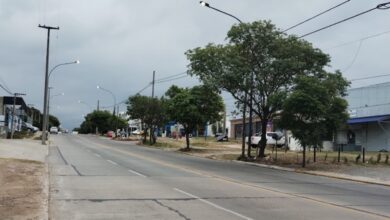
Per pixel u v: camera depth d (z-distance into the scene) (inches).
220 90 1411.2
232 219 428.1
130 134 4227.4
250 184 748.0
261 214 458.6
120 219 420.8
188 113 1914.4
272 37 1338.6
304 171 1110.4
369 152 1756.9
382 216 466.9
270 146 2143.2
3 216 415.5
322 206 523.8
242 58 1332.4
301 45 1334.9
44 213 434.9
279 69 1323.8
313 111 1167.0
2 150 1363.2
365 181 919.7
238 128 4062.5
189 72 1405.0
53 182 701.9
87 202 515.2
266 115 1449.3
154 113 2524.6
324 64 1363.2
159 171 930.1
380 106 1856.5
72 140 2758.4
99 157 1323.8
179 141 2906.0
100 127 5088.6
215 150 2005.4
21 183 666.8
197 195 585.0
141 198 550.6
